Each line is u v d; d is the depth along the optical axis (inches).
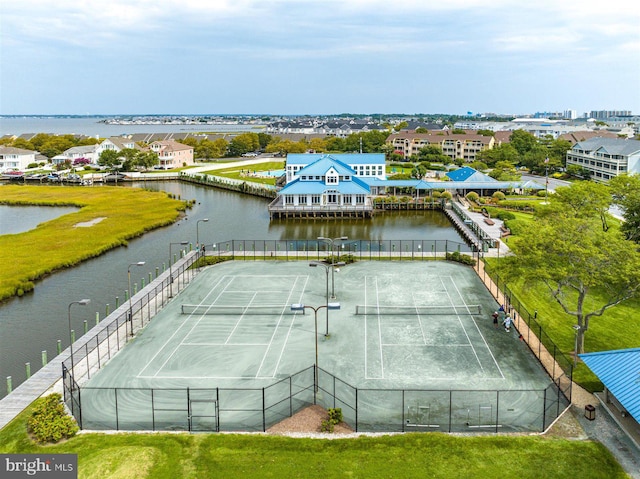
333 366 1963.6
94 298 2849.4
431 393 1770.4
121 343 2177.7
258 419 1625.2
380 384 1828.2
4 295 2815.0
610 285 1963.6
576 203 3011.8
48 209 5570.9
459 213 5014.8
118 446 1471.5
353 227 4810.5
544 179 6963.6
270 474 1357.0
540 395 1755.7
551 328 2303.2
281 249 3779.5
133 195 6250.0
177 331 2294.5
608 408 1642.5
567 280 2030.0
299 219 5137.8
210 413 1662.2
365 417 1630.2
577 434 1526.8
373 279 3011.8
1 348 2235.5
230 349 2111.2
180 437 1515.7
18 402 1727.4
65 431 1526.8
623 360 1651.1
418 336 2224.4
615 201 3164.4
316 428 1572.3
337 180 5310.0
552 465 1382.9
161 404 1717.5
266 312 2509.8
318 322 2383.1
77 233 4234.7
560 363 1969.7
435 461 1403.8
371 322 2378.2
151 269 3388.3
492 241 3794.3
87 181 7578.7
